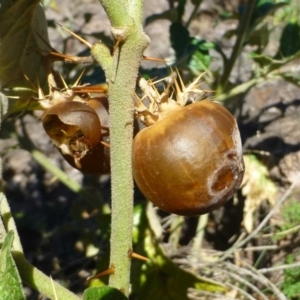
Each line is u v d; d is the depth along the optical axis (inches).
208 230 18.0
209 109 9.4
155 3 25.5
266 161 17.3
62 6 24.5
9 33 11.2
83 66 16.8
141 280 14.6
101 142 10.1
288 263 15.2
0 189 10.7
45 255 19.7
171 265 14.5
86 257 18.1
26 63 11.6
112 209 9.6
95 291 9.5
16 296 8.9
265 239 16.4
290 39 15.9
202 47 16.1
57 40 23.1
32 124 22.6
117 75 9.2
